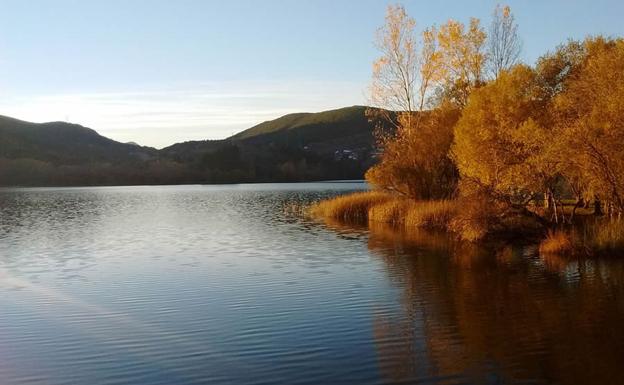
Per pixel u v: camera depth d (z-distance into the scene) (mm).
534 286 19031
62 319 16312
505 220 29219
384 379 11453
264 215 51438
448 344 13445
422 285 19672
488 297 17766
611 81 23938
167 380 11641
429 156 39938
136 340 14273
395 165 41656
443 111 39750
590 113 24266
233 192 103312
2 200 81062
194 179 159750
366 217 44406
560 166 24641
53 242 33594
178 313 16766
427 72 42812
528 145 26672
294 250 28672
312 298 18234
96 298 18859
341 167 170500
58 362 12789
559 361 12195
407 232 34312
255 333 14648
